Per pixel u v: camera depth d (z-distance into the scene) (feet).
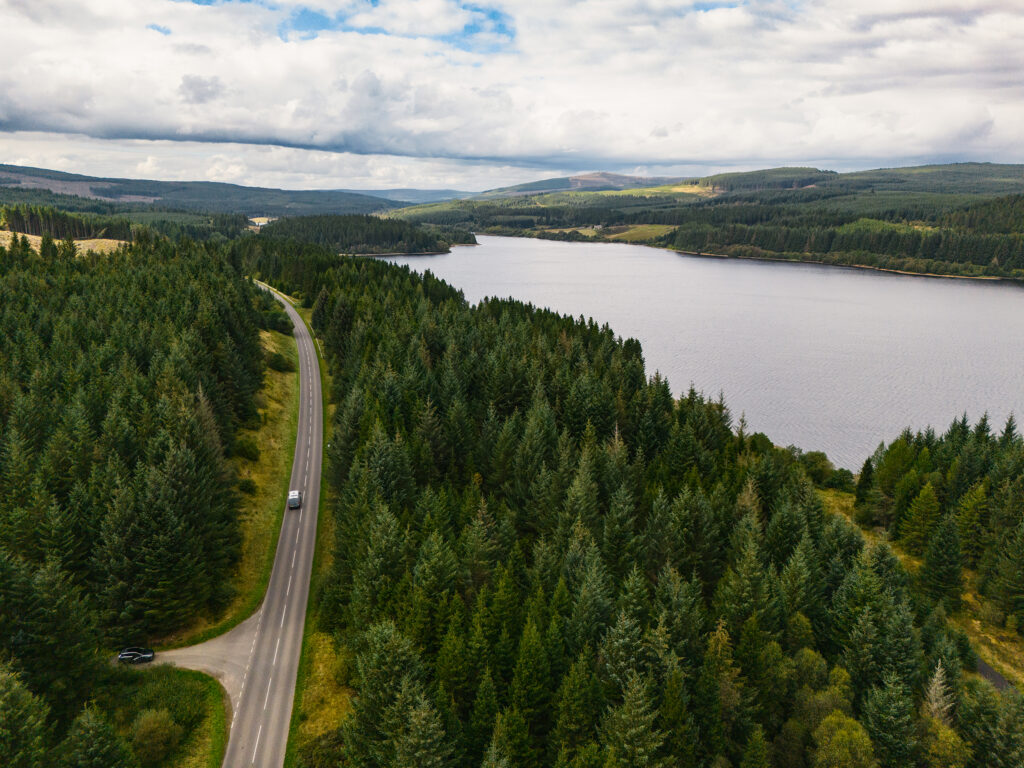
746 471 275.80
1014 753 142.82
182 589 192.34
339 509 236.84
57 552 181.88
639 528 244.42
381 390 310.24
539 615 165.17
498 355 389.80
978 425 365.81
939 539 241.96
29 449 222.48
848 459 442.91
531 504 241.35
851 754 139.44
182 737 155.94
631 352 481.87
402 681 139.74
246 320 423.23
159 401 254.27
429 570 176.35
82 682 154.92
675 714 139.85
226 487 238.68
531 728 148.97
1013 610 232.73
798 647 179.73
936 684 156.97
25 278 439.22
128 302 404.16
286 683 178.81
